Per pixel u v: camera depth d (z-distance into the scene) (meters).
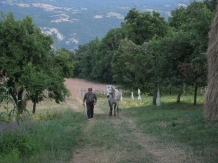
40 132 10.31
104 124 15.19
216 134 10.22
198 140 9.68
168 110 20.09
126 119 17.53
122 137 11.28
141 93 46.91
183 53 20.88
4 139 8.38
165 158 8.16
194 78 20.33
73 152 9.14
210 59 8.16
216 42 7.95
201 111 16.72
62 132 11.59
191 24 18.81
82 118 18.42
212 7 18.86
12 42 18.36
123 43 28.22
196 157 7.87
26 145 8.31
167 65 21.59
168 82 21.33
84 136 11.77
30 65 18.56
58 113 19.31
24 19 20.92
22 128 9.76
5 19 18.72
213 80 8.07
